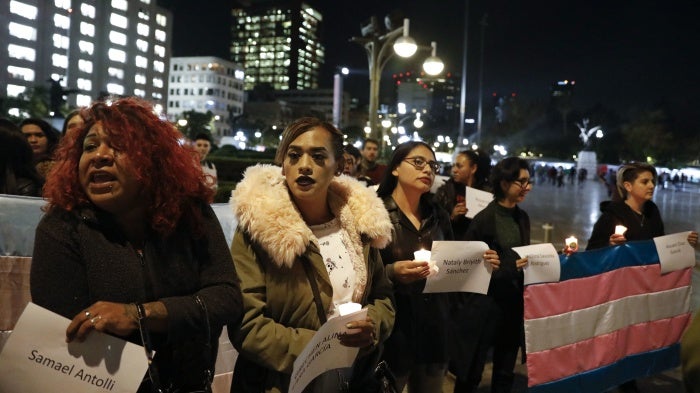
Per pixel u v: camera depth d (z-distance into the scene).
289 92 172.38
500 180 3.96
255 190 2.14
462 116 33.28
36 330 1.54
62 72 98.69
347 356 2.15
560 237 13.08
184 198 1.82
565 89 100.31
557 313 3.78
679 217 19.45
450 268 3.11
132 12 110.44
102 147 1.70
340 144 2.29
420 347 3.02
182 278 1.79
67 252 1.64
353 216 2.39
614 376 4.11
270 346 2.01
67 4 98.38
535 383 3.69
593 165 56.97
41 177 3.65
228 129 135.12
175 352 1.78
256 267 2.14
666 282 4.38
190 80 133.50
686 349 1.43
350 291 2.32
